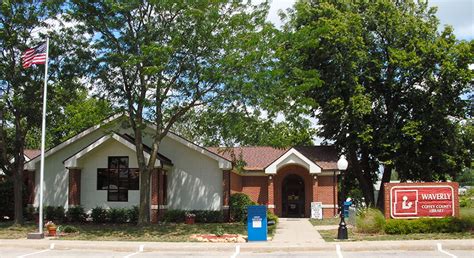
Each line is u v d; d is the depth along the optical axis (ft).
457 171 108.99
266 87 69.10
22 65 74.84
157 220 87.45
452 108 104.83
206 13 69.97
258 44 70.23
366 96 102.42
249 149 119.75
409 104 108.06
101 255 53.36
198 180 93.50
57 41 77.46
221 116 74.49
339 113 102.58
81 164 93.25
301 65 101.55
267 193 109.09
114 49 74.33
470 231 64.03
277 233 72.02
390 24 104.63
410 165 104.27
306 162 100.78
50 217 91.91
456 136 105.81
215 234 66.23
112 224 86.58
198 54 72.08
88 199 92.58
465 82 99.96
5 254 54.54
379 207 110.93
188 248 56.75
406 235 63.21
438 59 100.83
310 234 69.87
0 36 76.13
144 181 81.51
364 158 117.91
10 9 76.79
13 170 84.48
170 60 70.49
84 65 76.23
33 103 80.28
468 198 118.93
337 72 102.78
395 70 106.32
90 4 73.26
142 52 69.62
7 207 96.99
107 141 92.38
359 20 102.73
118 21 72.49
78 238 66.95
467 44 100.22
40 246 60.08
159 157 90.43
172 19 72.95
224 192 91.15
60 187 95.71
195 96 74.59
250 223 62.13
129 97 76.89
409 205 66.28
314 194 101.96
